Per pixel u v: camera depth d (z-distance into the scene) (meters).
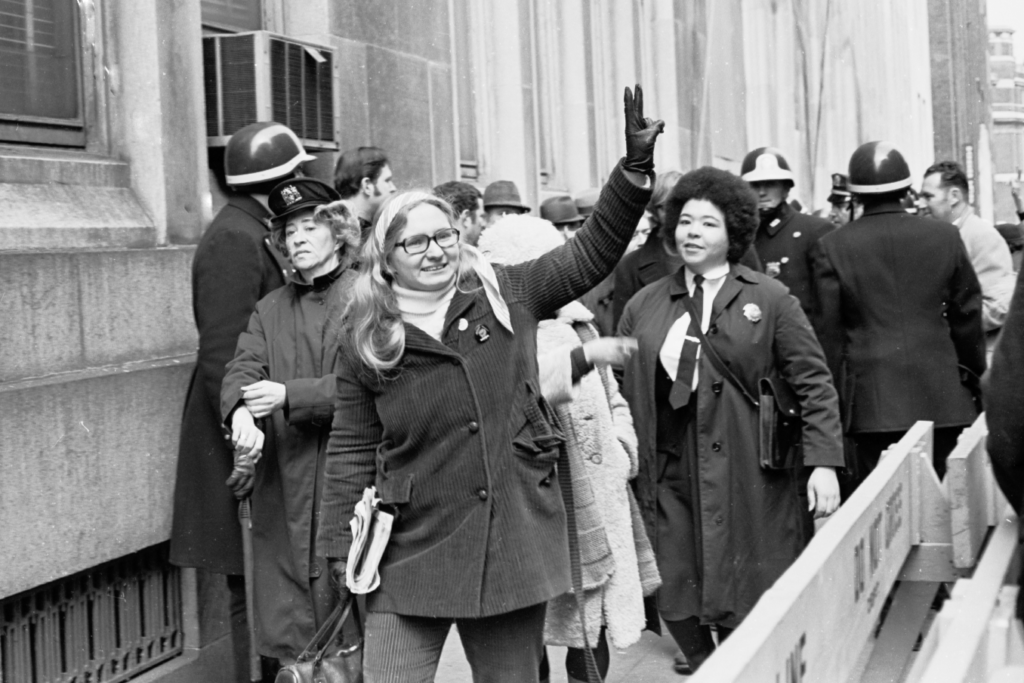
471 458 3.53
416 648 3.60
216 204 6.34
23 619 4.77
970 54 58.97
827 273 6.52
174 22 5.90
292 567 4.70
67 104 5.62
